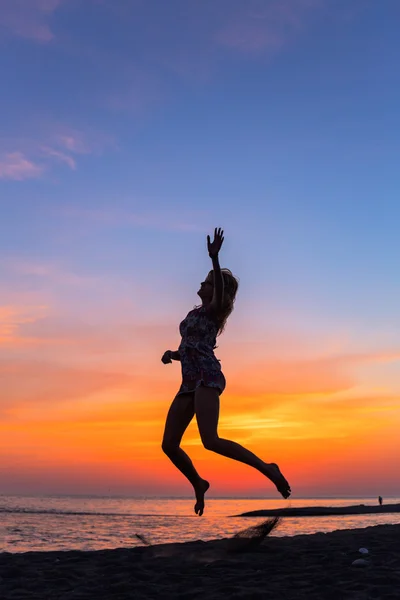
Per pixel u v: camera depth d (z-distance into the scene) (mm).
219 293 3938
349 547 4453
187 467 4156
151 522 37156
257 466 3768
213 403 3861
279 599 2703
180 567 3791
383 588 2809
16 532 24125
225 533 21062
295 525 25156
